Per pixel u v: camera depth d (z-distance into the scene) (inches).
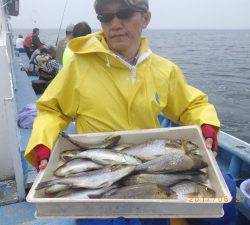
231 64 665.0
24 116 73.2
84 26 76.2
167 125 65.7
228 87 381.4
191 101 36.0
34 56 135.3
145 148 33.3
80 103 32.8
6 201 49.3
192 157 30.2
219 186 26.3
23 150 57.2
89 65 32.5
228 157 53.8
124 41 31.8
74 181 28.6
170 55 831.7
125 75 32.7
